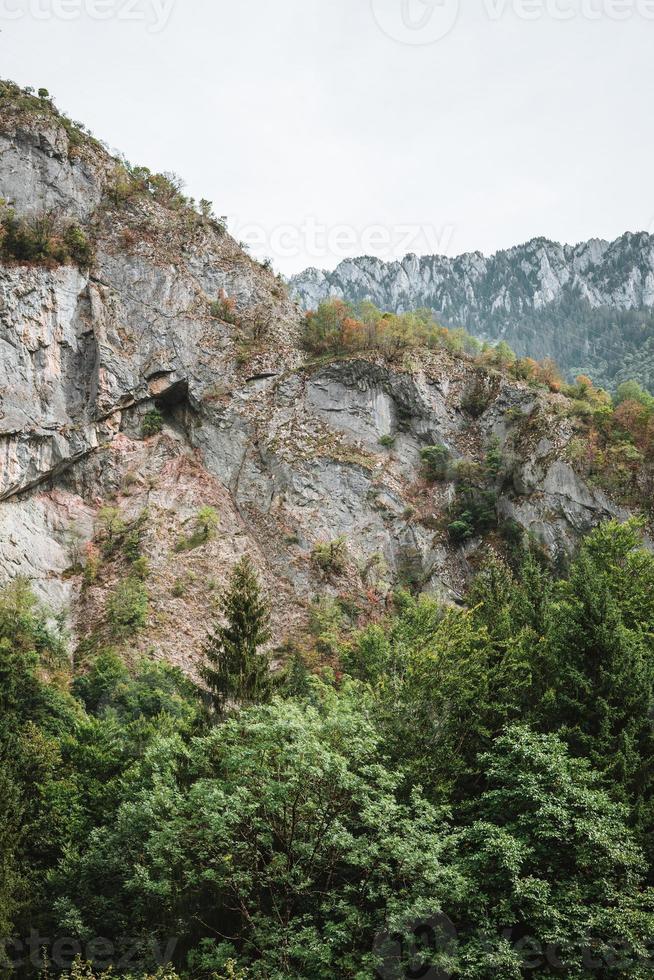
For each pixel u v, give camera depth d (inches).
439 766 1071.6
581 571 1453.0
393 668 1278.3
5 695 1776.6
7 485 2869.1
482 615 1465.3
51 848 1390.3
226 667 1558.8
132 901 1150.3
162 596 2768.2
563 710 1148.5
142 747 1503.4
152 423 3289.9
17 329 3085.6
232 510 3181.6
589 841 901.8
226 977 863.7
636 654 1162.6
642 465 3061.0
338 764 906.7
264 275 3971.5
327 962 853.2
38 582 2775.6
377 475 3284.9
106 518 2994.6
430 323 4074.8
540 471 3157.0
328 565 3016.7
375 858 924.0
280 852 961.5
